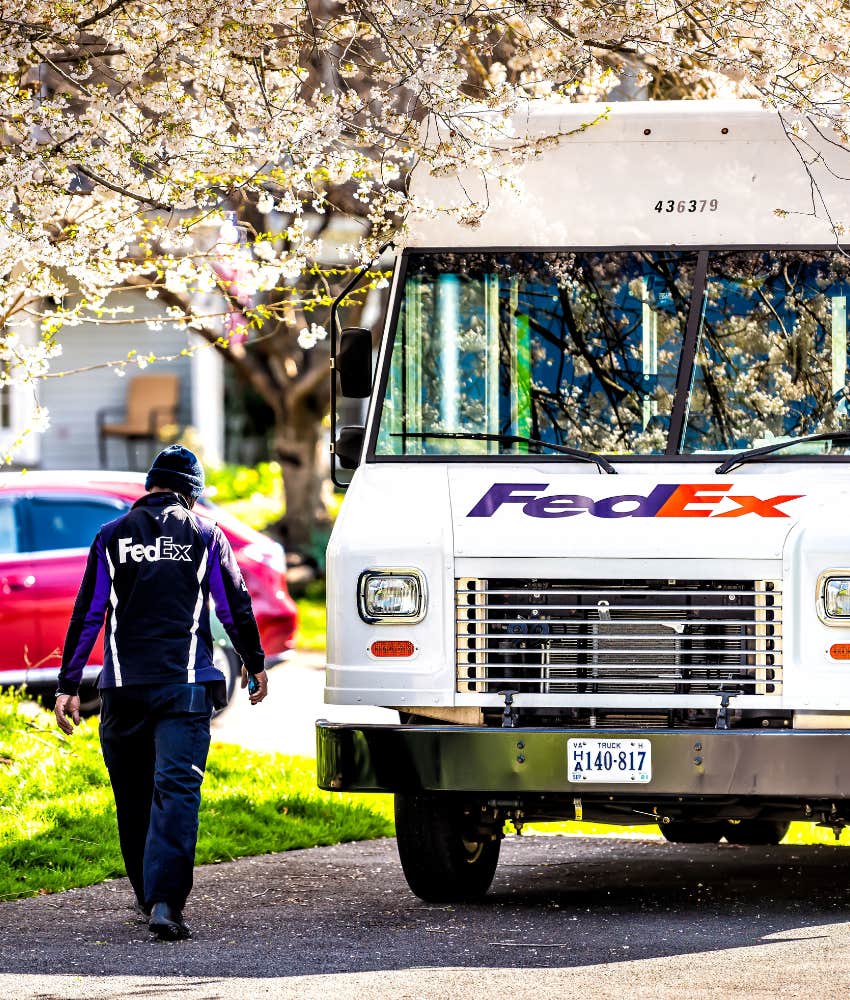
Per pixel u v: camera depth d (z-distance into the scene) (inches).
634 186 1155.9
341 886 1200.2
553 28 1167.6
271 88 1195.9
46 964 958.4
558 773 1011.9
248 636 1048.2
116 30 1158.3
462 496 1081.4
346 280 1455.5
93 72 1237.7
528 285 1151.6
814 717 1016.9
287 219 1782.7
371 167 1184.2
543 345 1145.4
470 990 888.3
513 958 964.0
